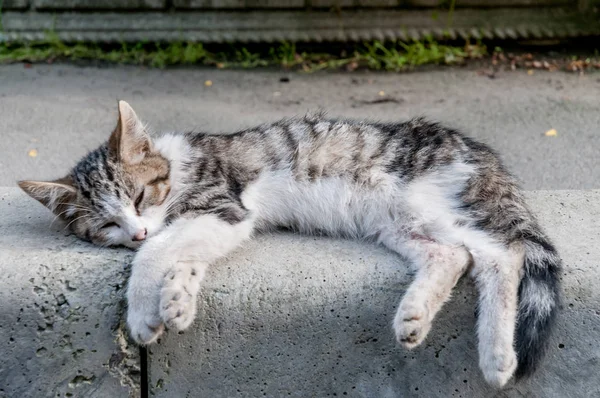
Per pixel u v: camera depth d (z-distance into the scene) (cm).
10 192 172
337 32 232
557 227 164
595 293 157
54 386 157
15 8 235
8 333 156
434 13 232
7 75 221
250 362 157
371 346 157
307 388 158
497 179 164
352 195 165
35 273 156
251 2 234
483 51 233
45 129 200
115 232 160
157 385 158
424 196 163
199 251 157
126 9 235
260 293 156
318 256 160
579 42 236
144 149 163
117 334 157
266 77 223
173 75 224
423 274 156
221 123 201
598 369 157
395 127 168
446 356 157
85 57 236
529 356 154
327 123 170
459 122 202
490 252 157
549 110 206
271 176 167
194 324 156
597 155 191
